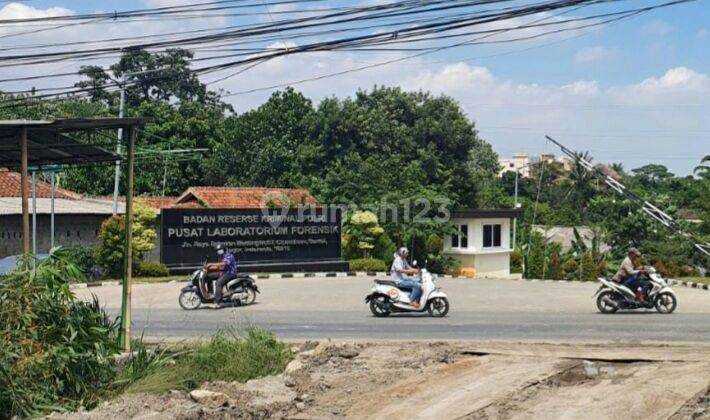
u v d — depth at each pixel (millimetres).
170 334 16344
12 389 9312
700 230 45812
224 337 12938
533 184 74125
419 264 43062
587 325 17531
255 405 9758
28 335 9836
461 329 16906
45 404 9617
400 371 11570
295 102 56969
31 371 9625
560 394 9945
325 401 9977
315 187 47000
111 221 32500
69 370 10094
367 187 44031
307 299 24938
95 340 10789
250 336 12984
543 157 60188
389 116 56281
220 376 11430
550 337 15422
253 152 53344
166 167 48750
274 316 20109
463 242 47000
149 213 33438
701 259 44562
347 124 53375
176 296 26156
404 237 42375
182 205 40188
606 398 9625
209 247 34250
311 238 36219
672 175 78375
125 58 48438
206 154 53969
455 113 57188
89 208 36250
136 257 33312
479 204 57688
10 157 13906
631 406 9211
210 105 59844
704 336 15477
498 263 47844
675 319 18750
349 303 23656
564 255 47844
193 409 9500
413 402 9664
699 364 11547
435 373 11336
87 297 25797
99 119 11547
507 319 18938
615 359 12039
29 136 12289
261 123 55062
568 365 11586
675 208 48781
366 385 10773
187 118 54438
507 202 62875
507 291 28703
